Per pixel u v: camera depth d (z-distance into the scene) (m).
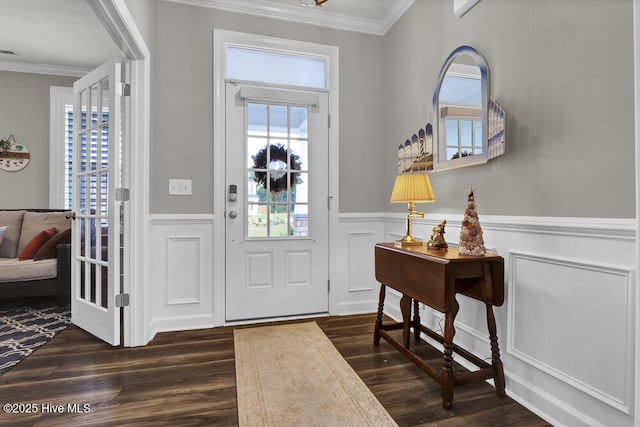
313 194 2.87
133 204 2.21
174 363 1.97
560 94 1.41
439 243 1.87
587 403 1.31
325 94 2.90
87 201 2.45
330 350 2.15
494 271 1.63
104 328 2.27
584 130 1.32
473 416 1.48
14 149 3.81
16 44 3.37
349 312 2.94
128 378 1.79
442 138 2.16
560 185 1.41
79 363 1.96
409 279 1.83
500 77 1.72
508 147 1.68
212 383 1.75
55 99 3.91
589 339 1.30
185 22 2.56
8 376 1.80
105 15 1.71
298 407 1.53
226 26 2.66
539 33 1.50
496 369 1.62
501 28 1.72
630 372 1.17
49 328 2.51
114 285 2.18
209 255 2.61
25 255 3.01
